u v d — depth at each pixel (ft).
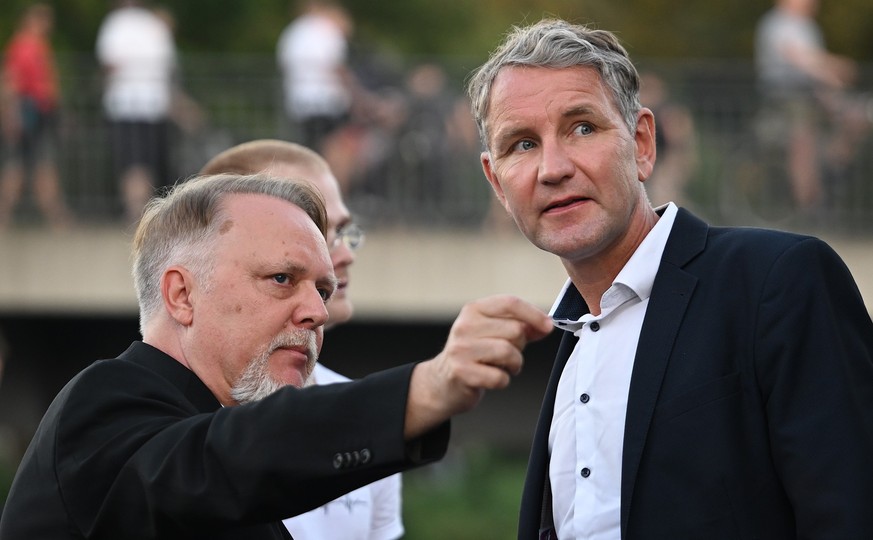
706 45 93.15
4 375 48.88
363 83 47.37
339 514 15.99
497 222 48.85
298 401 10.34
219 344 12.07
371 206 48.21
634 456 12.03
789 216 48.29
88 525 11.00
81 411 11.44
